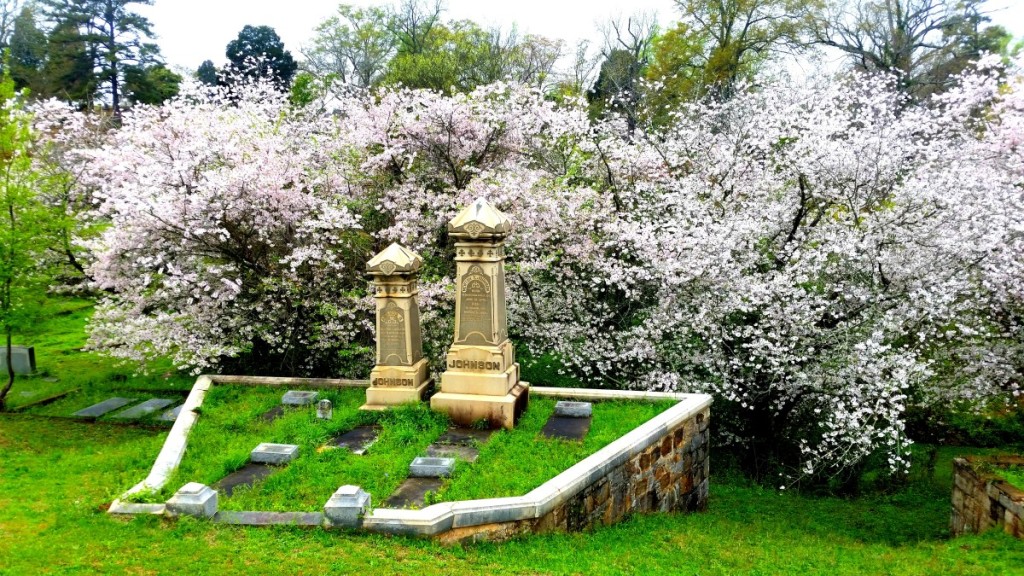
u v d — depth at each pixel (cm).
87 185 1338
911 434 1199
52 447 844
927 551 668
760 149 1132
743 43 2569
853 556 656
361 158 1170
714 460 1098
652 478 771
